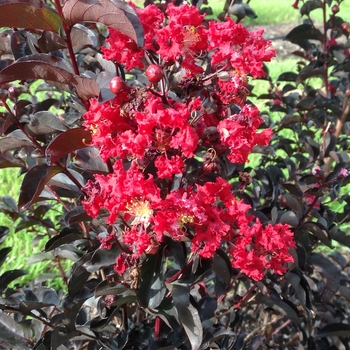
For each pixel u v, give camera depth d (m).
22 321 0.34
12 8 0.22
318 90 0.55
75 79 0.24
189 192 0.25
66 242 0.32
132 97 0.24
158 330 0.34
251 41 0.27
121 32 0.24
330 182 0.38
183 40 0.25
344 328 0.41
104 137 0.24
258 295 0.36
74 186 0.32
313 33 0.52
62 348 0.36
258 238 0.28
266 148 0.41
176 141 0.23
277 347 0.54
